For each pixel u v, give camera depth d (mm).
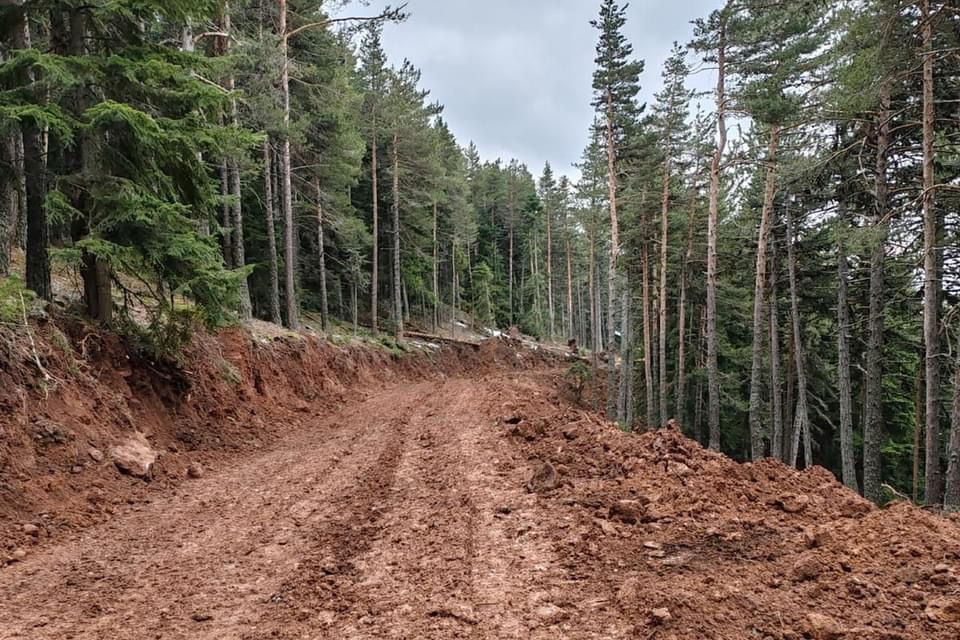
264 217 25391
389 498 7148
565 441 9219
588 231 39688
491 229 62875
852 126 13523
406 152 33469
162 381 10375
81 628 3854
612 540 5059
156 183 9852
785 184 15180
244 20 19531
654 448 7691
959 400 10133
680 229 28297
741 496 5984
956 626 3289
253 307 25906
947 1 9500
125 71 8320
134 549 5539
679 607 3680
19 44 8781
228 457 9875
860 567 4145
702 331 30391
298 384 16625
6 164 8945
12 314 7332
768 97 15859
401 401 17906
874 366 13531
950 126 12008
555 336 67062
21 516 5961
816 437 27516
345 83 23703
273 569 4938
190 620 3967
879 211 12477
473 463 8609
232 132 9406
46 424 7254
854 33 10750
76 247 8039
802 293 22547
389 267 39844
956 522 5113
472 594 4207
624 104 21516
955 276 14531
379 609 4047
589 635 3494
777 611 3592
